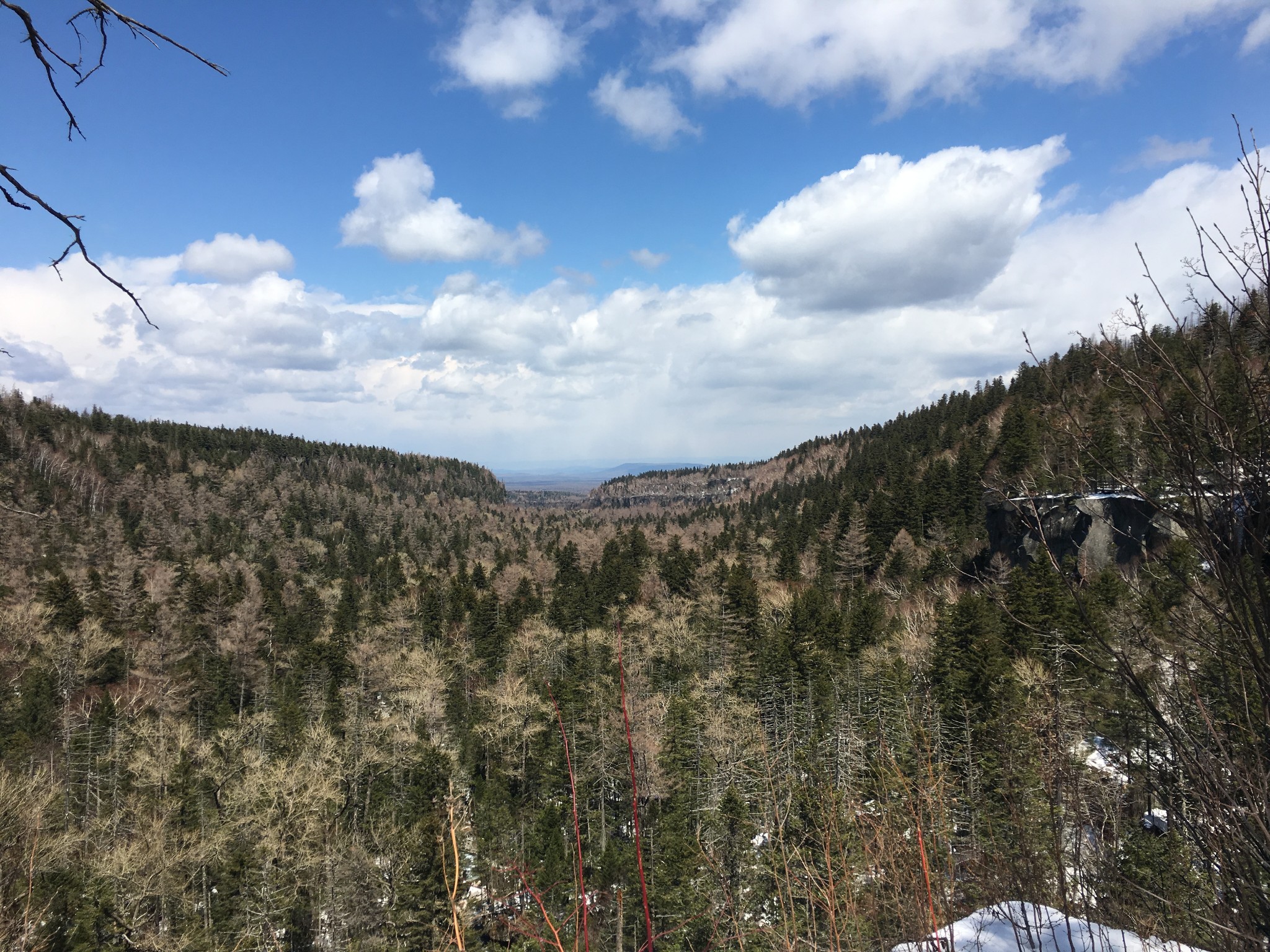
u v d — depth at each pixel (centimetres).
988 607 3750
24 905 2517
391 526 15738
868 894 580
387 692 6366
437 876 2402
